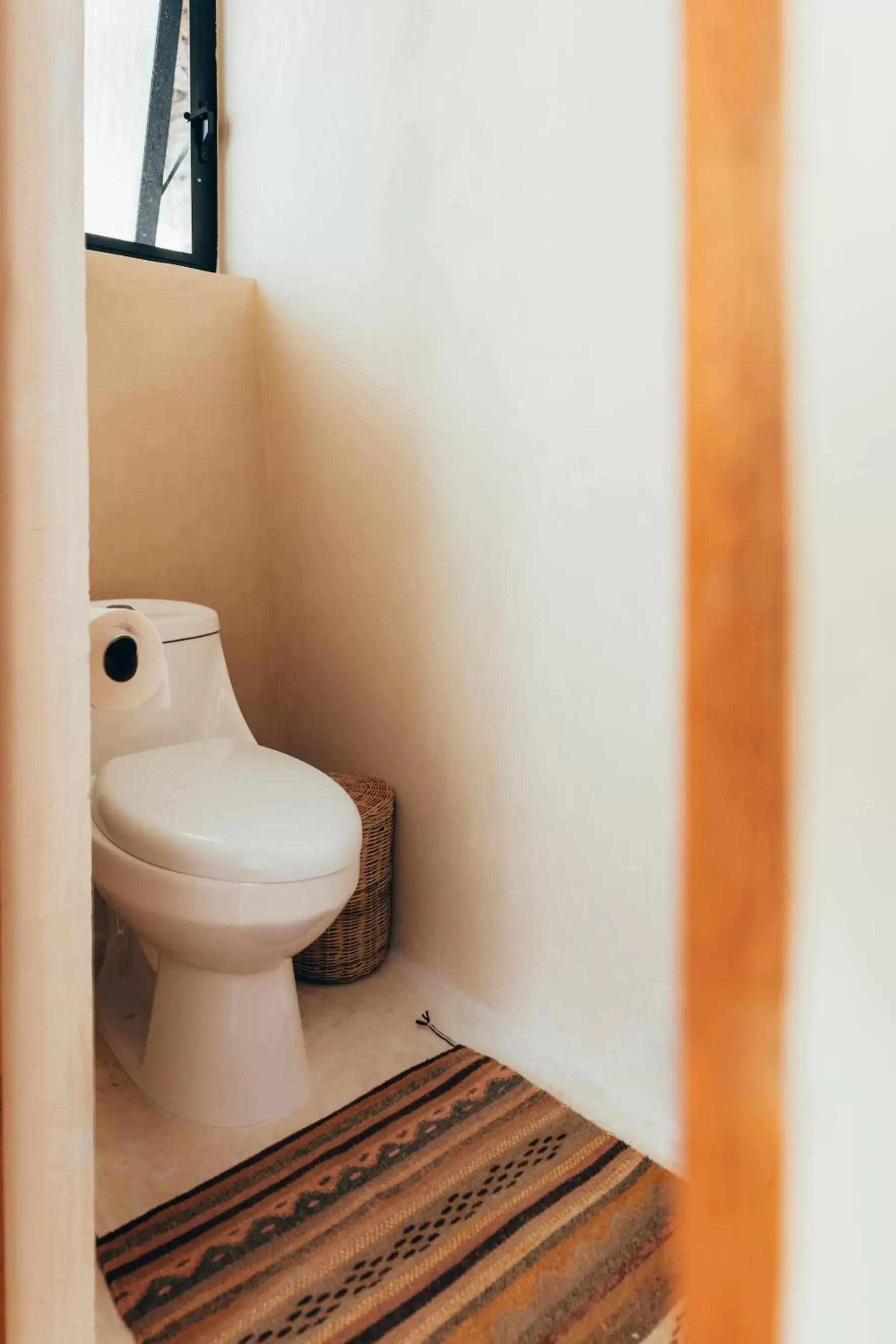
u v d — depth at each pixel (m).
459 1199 1.12
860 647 0.14
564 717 1.32
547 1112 1.26
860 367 0.13
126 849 1.19
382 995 1.58
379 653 1.68
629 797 1.24
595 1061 1.33
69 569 0.45
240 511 1.93
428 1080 1.34
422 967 1.65
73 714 0.46
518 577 1.37
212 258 2.02
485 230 1.35
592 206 1.19
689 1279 0.16
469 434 1.43
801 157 0.14
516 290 1.31
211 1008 1.27
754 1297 0.15
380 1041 1.45
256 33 1.83
